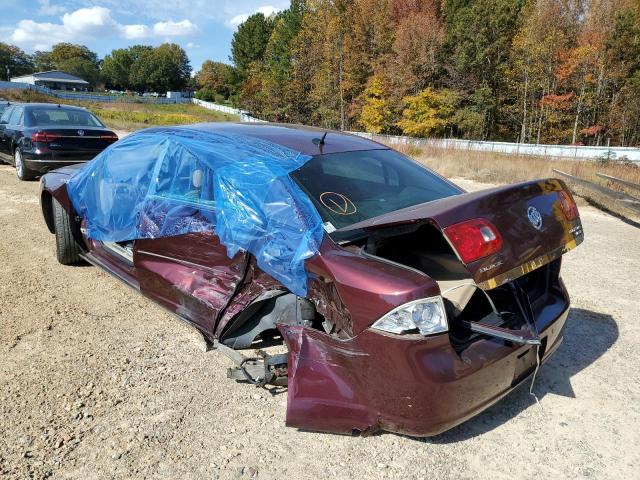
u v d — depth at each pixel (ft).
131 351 10.84
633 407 9.21
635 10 124.98
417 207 8.13
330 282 7.68
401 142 92.84
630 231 23.82
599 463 7.78
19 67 447.83
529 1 147.33
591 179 42.09
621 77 124.26
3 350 10.74
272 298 9.25
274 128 11.93
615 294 14.82
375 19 163.12
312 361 7.61
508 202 7.53
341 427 7.45
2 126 32.81
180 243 10.54
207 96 336.08
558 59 131.03
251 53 302.25
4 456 7.61
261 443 8.07
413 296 6.81
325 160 10.12
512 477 7.45
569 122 135.64
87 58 520.83
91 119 32.32
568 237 8.20
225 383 9.73
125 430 8.29
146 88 445.37
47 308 12.89
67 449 7.81
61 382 9.60
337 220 8.72
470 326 7.55
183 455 7.75
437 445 8.11
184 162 10.87
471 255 6.76
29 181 31.09
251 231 8.91
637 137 126.21
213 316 9.74
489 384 7.41
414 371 6.81
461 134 142.10
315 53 183.73
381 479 7.33
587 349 11.37
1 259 16.63
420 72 139.74
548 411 9.09
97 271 15.78
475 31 138.21
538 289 9.13
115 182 12.73
